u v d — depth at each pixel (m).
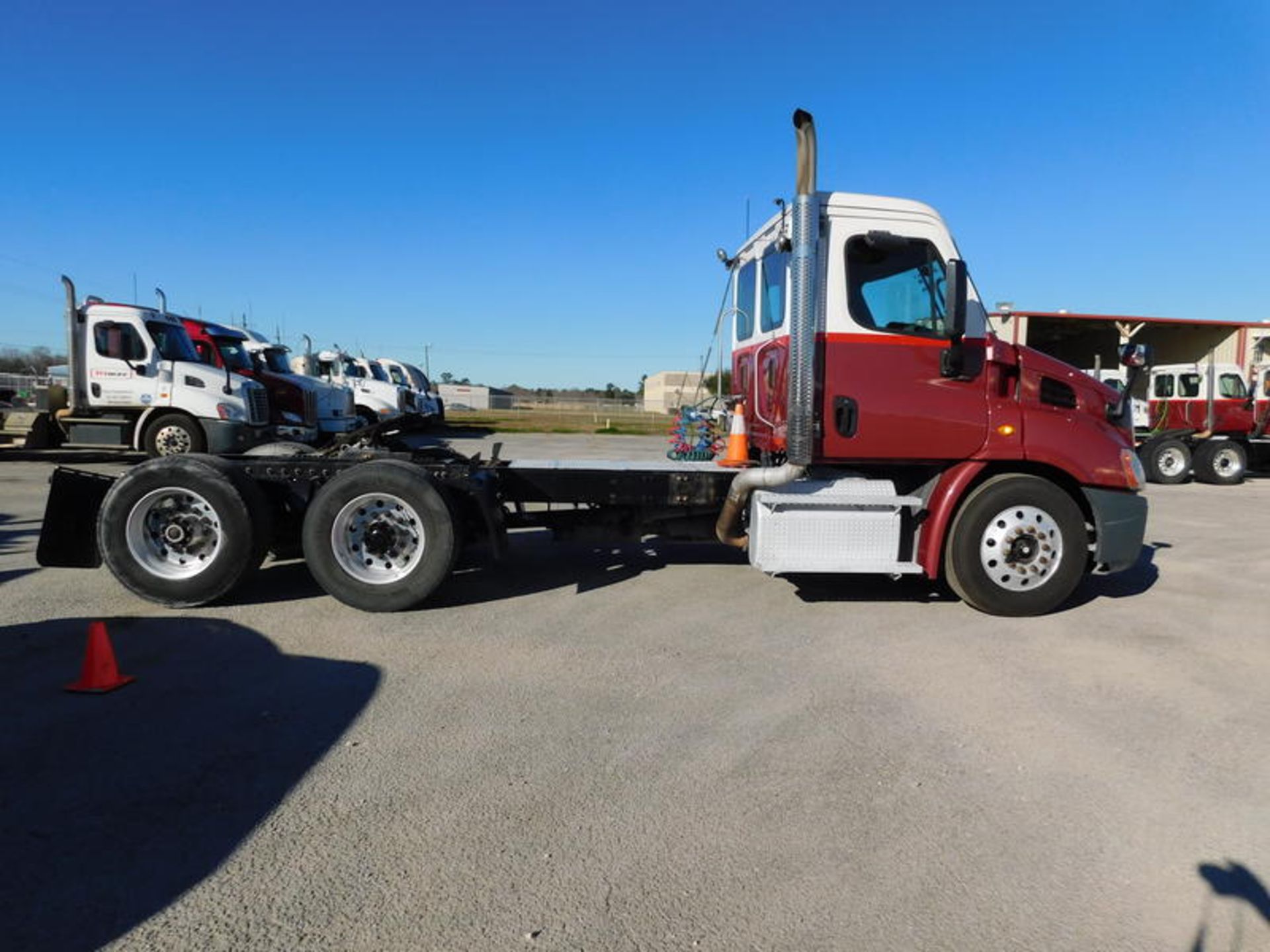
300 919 2.38
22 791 3.07
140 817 2.90
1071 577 5.70
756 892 2.55
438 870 2.63
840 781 3.29
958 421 5.59
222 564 5.42
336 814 2.95
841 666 4.65
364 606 5.48
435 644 4.90
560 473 5.95
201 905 2.42
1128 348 6.06
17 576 6.37
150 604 5.61
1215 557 8.26
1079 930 2.40
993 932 2.38
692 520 6.28
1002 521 5.65
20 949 2.21
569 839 2.82
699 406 7.13
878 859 2.74
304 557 5.54
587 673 4.46
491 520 5.73
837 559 5.58
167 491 5.38
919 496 5.74
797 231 5.26
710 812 3.02
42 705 3.87
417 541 5.51
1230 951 2.30
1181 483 17.39
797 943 2.32
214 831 2.82
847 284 5.47
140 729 3.63
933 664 4.73
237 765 3.31
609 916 2.42
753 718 3.90
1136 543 5.82
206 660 4.54
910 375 5.53
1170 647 5.11
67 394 14.88
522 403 57.88
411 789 3.15
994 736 3.74
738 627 5.41
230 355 15.98
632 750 3.53
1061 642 5.19
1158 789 3.27
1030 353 5.71
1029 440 5.61
